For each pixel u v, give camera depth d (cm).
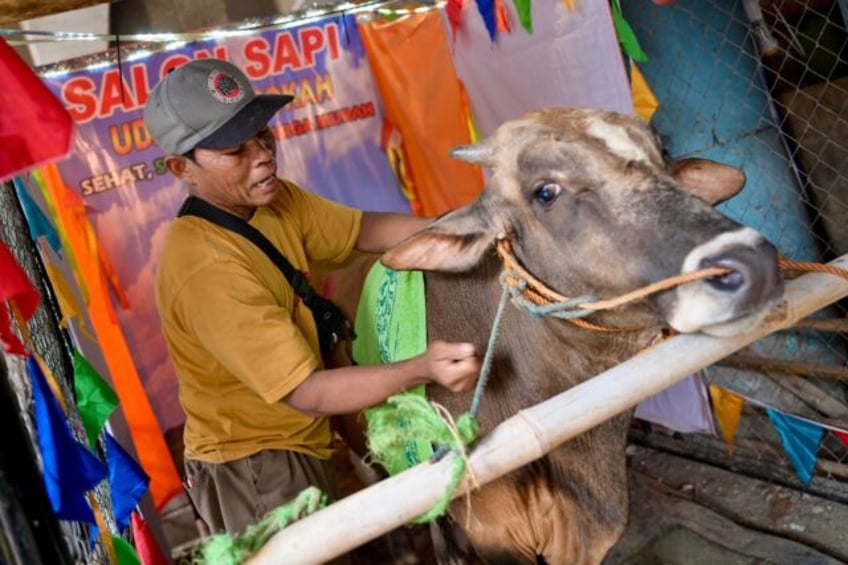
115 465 224
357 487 463
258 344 241
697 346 190
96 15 788
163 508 470
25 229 254
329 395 235
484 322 275
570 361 257
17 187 296
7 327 151
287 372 238
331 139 498
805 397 474
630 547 441
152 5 808
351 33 491
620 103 434
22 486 126
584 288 228
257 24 453
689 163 256
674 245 199
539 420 175
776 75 493
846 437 412
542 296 241
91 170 450
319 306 288
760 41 482
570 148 223
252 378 243
